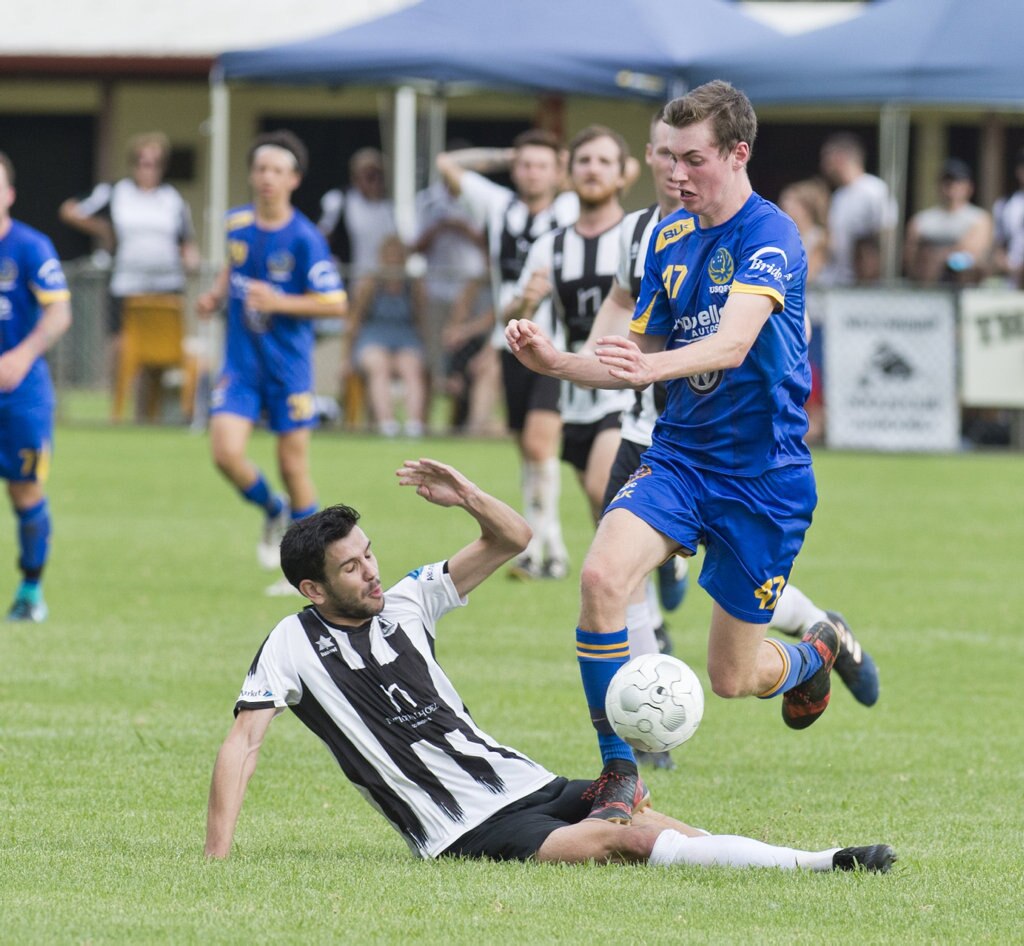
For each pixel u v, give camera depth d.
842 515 51.31
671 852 18.42
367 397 70.50
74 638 33.03
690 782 23.72
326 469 59.03
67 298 34.31
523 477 41.75
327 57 69.31
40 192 102.50
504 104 100.50
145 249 72.75
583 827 18.59
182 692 28.72
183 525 48.59
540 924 16.34
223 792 18.73
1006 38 66.75
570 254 32.47
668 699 19.00
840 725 27.47
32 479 34.31
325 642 18.95
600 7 70.12
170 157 100.06
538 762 24.38
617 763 19.48
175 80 93.94
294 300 37.56
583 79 68.69
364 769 19.03
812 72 67.44
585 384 19.61
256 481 39.69
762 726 27.44
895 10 68.75
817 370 66.69
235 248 38.25
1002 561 43.75
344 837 20.50
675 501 19.86
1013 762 24.98
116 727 26.19
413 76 68.50
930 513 51.97
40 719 26.69
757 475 19.88
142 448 66.31
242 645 32.56
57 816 21.08
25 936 15.77
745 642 20.55
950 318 65.19
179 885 17.58
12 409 34.00
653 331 20.56
